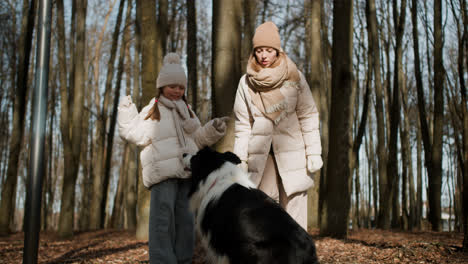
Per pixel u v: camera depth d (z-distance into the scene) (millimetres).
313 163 3445
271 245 2504
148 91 7758
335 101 7688
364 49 16359
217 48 5426
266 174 3561
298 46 17094
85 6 11609
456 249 5305
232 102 5410
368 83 11703
